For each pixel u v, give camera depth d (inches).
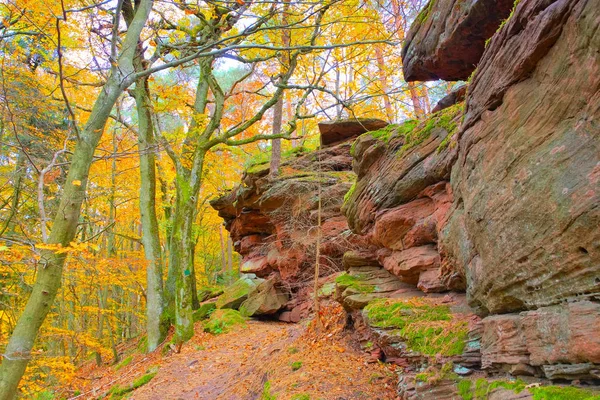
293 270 631.2
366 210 329.1
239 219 792.9
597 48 113.9
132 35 243.6
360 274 355.3
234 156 1005.8
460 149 208.2
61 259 216.8
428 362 213.9
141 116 629.9
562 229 127.3
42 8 311.9
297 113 557.3
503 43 162.6
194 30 490.9
